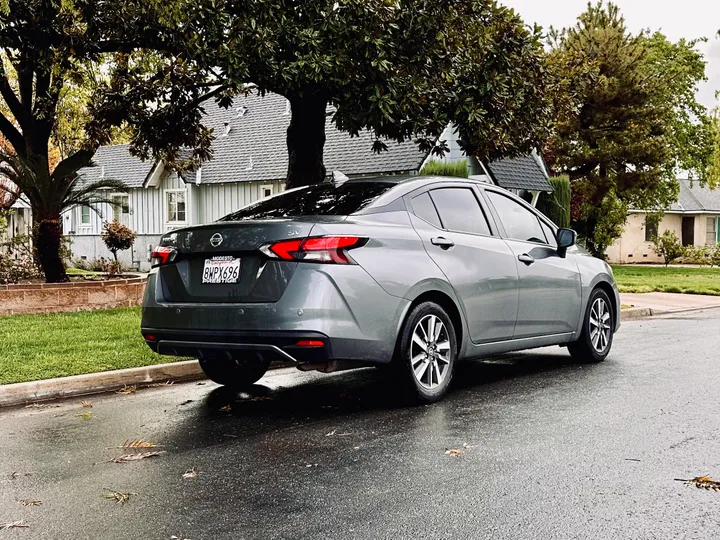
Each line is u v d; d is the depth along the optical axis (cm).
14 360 740
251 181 2423
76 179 1374
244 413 581
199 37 1014
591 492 389
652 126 2836
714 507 366
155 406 611
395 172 2038
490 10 1123
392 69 1023
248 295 543
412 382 589
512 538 330
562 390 656
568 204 2462
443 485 402
